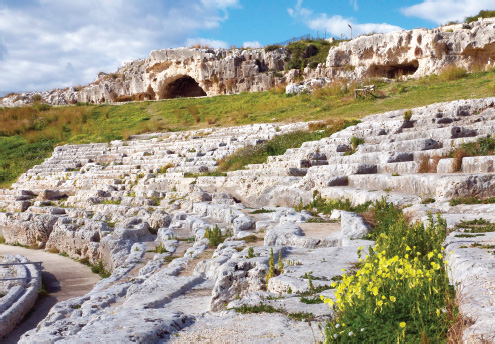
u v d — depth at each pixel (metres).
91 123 49.06
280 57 50.88
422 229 7.75
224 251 10.69
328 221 12.48
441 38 36.66
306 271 7.36
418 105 27.08
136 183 28.42
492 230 8.02
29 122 52.28
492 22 34.88
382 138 19.72
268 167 22.03
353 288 5.06
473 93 26.80
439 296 4.94
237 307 6.14
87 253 21.30
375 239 9.84
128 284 11.41
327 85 39.72
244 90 51.50
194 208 20.23
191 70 55.84
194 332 5.52
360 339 4.39
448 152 15.09
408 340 4.20
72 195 30.48
